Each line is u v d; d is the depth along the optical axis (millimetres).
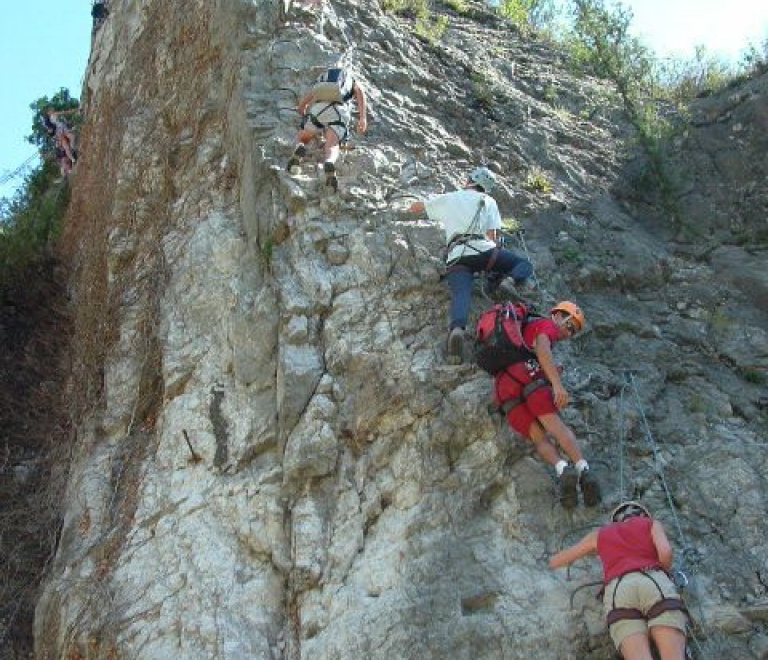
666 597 6738
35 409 12219
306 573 8242
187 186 11836
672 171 11758
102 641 8703
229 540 8797
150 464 9789
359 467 8633
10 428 12188
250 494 8891
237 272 10266
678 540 7887
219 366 9867
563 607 7520
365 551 8227
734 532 8008
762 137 11867
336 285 9430
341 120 10109
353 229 9727
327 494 8609
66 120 18656
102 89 15484
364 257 9484
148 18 15086
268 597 8383
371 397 8773
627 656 6672
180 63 13367
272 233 9898
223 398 9602
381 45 12359
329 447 8688
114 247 12195
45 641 9281
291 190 9906
